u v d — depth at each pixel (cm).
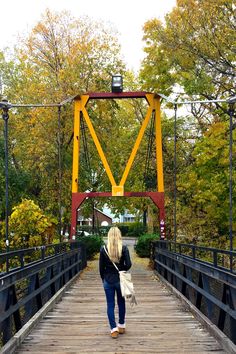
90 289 1576
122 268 840
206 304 984
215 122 2355
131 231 6359
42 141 3025
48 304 1116
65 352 746
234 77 2211
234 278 721
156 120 2316
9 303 770
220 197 2116
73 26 3244
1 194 2905
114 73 3197
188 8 2172
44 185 3127
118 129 3350
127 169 2303
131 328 923
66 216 3156
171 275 1600
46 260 1147
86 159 2947
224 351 752
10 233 2288
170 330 905
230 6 2120
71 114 2986
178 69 2277
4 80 3731
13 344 735
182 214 2475
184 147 2964
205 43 2139
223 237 2322
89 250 2962
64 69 3078
